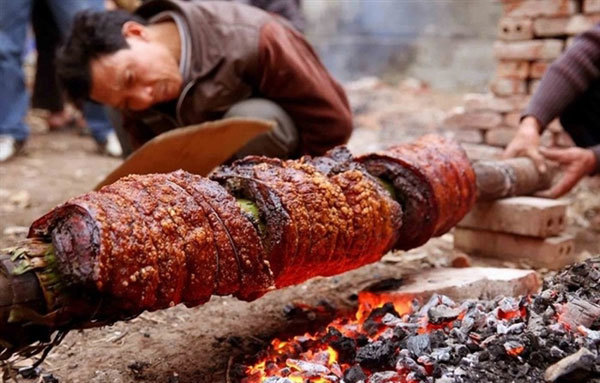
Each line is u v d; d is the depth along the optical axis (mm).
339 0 15000
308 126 3605
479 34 13328
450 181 2643
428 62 13852
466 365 1887
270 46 3406
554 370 1791
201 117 3490
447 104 10492
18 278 1656
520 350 1915
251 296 2094
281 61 3424
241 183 2139
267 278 1989
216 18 3447
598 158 3379
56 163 5887
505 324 2082
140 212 1779
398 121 8734
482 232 3426
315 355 2127
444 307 2236
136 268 1720
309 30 15234
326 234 2170
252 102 3467
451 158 2715
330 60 14969
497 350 1908
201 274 1863
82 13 3238
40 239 1762
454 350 1968
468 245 3482
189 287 1862
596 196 4688
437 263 3336
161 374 2221
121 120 4035
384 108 9992
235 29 3418
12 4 5508
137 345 2445
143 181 1875
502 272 2660
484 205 3346
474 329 2104
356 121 8727
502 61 4922
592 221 4219
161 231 1789
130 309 1781
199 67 3381
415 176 2543
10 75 5719
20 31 5695
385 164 2561
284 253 2084
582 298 2133
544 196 3500
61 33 6031
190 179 1961
